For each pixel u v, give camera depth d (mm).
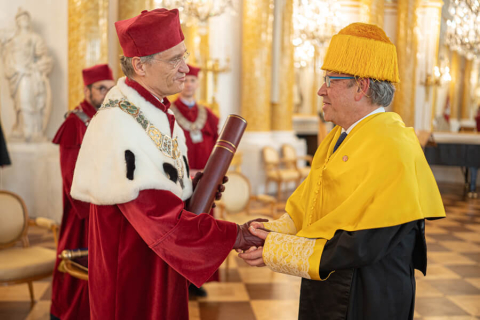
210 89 8406
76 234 3184
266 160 8727
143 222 1567
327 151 1808
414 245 1633
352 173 1553
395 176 1476
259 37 8688
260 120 8945
